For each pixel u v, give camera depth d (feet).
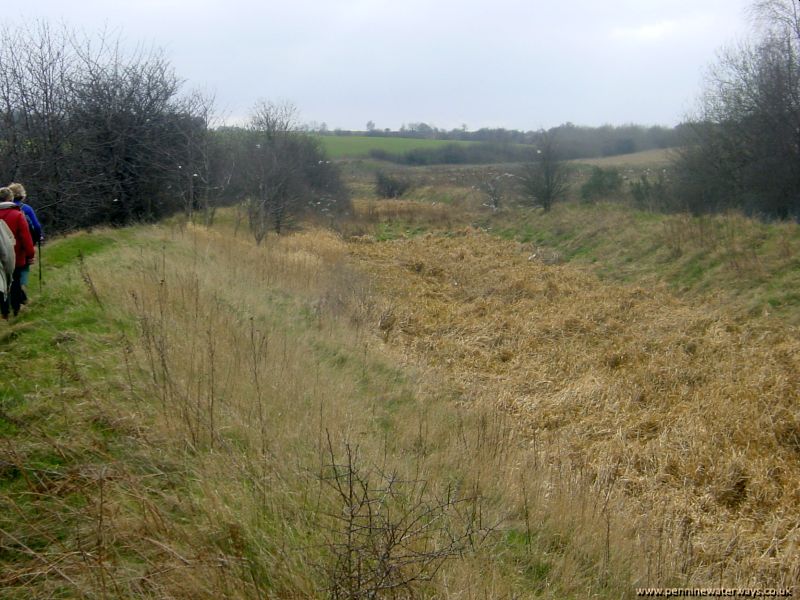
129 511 12.92
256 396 19.67
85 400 17.02
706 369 33.50
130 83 69.31
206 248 47.32
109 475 13.25
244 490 14.25
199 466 14.99
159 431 16.16
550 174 94.84
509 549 15.57
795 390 29.63
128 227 60.75
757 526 20.49
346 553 11.88
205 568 11.35
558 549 16.07
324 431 19.01
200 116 75.00
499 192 111.14
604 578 15.12
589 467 23.85
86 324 23.86
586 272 61.62
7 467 13.76
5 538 11.73
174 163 71.26
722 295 45.96
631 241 64.95
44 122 60.18
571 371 34.96
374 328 39.73
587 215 79.97
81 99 64.95
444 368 34.94
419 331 42.06
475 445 21.50
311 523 13.74
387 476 15.79
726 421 27.14
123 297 26.76
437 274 63.98
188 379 19.25
